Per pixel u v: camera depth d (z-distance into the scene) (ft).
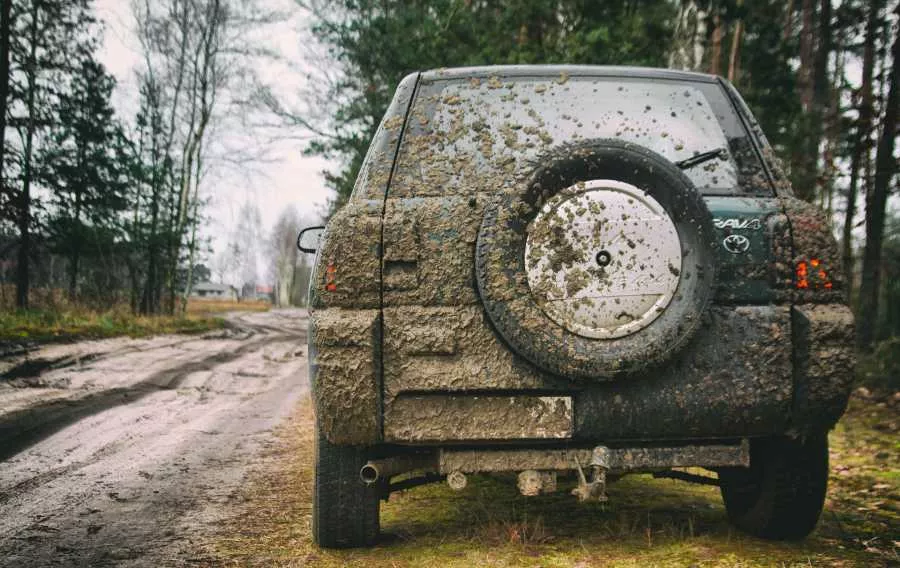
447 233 9.57
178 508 13.84
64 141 98.07
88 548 11.44
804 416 9.41
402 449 10.39
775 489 10.77
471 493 14.87
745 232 9.73
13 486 15.44
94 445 19.80
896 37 29.37
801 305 9.65
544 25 52.34
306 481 16.05
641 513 13.25
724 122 11.41
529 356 9.13
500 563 10.43
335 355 9.32
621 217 9.31
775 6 56.08
